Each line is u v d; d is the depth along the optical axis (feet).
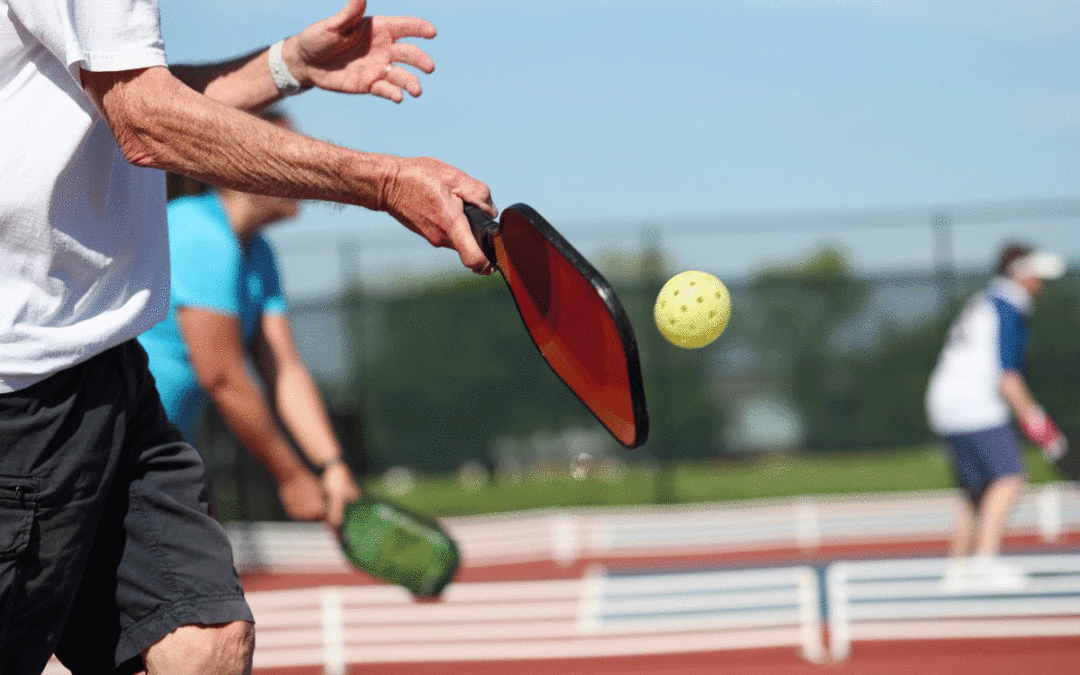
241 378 23.31
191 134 11.23
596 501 106.01
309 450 25.44
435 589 25.94
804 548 72.02
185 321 22.56
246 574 73.36
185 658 13.10
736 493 103.71
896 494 89.40
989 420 46.42
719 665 39.55
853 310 105.60
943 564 42.96
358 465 83.20
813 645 40.37
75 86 11.91
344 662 41.29
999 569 43.21
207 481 14.30
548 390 111.96
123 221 13.08
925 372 105.29
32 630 12.91
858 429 106.63
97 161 12.36
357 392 103.04
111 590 13.44
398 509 25.88
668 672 38.65
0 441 12.30
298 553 74.95
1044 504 71.00
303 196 11.69
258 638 43.98
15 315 12.17
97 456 12.91
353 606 52.44
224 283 22.68
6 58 11.62
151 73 11.30
